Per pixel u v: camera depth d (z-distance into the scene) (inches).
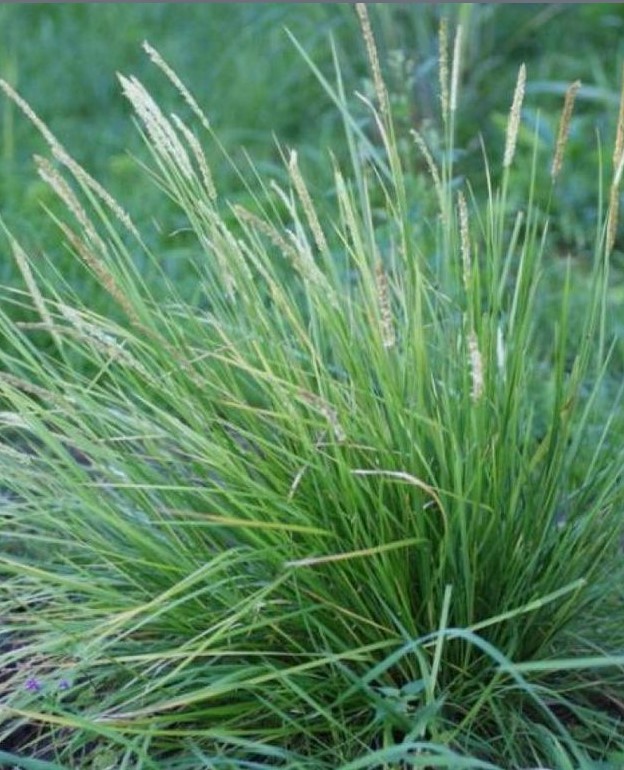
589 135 209.6
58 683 105.8
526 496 108.8
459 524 104.8
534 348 156.3
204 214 109.7
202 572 102.1
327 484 105.4
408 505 105.6
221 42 242.7
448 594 100.3
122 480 112.6
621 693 113.7
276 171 195.3
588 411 117.2
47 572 112.3
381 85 109.8
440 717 104.5
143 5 253.1
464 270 106.3
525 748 107.5
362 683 100.9
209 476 111.4
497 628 109.7
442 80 112.3
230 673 107.4
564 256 190.5
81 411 114.0
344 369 115.8
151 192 195.9
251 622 108.2
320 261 173.3
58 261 179.2
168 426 113.7
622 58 225.3
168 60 237.3
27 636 121.8
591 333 113.3
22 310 170.1
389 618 108.3
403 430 105.4
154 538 112.8
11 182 197.8
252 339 111.3
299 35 238.5
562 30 239.1
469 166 205.2
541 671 111.6
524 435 114.8
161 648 111.0
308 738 106.9
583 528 110.9
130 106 228.5
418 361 105.9
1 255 179.3
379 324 105.3
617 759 104.0
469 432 105.5
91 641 106.1
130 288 112.8
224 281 110.9
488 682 110.0
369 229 115.1
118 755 107.5
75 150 214.2
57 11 254.7
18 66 235.5
